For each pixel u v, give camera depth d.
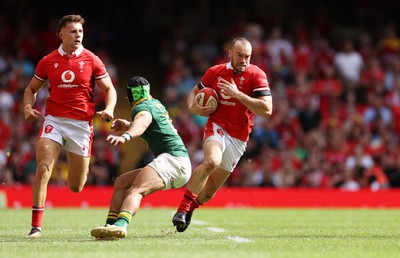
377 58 95.06
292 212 58.03
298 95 85.19
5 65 83.75
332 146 76.62
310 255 25.52
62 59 33.31
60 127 33.19
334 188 71.94
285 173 72.12
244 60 33.47
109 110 33.09
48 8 99.31
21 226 39.88
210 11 103.19
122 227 29.61
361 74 90.19
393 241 31.06
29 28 90.75
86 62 33.41
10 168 68.88
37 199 32.81
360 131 78.38
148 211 58.03
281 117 78.62
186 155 31.77
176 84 86.19
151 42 102.06
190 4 103.88
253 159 73.06
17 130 73.62
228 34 96.19
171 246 27.94
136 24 103.12
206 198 34.44
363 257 25.22
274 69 87.69
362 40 98.19
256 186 71.69
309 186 72.00
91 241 30.00
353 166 74.12
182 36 95.69
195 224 42.91
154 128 31.33
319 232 36.44
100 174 69.38
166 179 30.88
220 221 46.19
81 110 33.28
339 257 25.12
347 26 106.94
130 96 31.92
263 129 76.75
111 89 33.91
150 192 30.62
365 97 86.00
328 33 103.81
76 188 34.66
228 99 33.91
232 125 34.12
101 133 70.56
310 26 103.81
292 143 77.06
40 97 77.81
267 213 56.44
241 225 42.16
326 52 92.50
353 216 52.94
